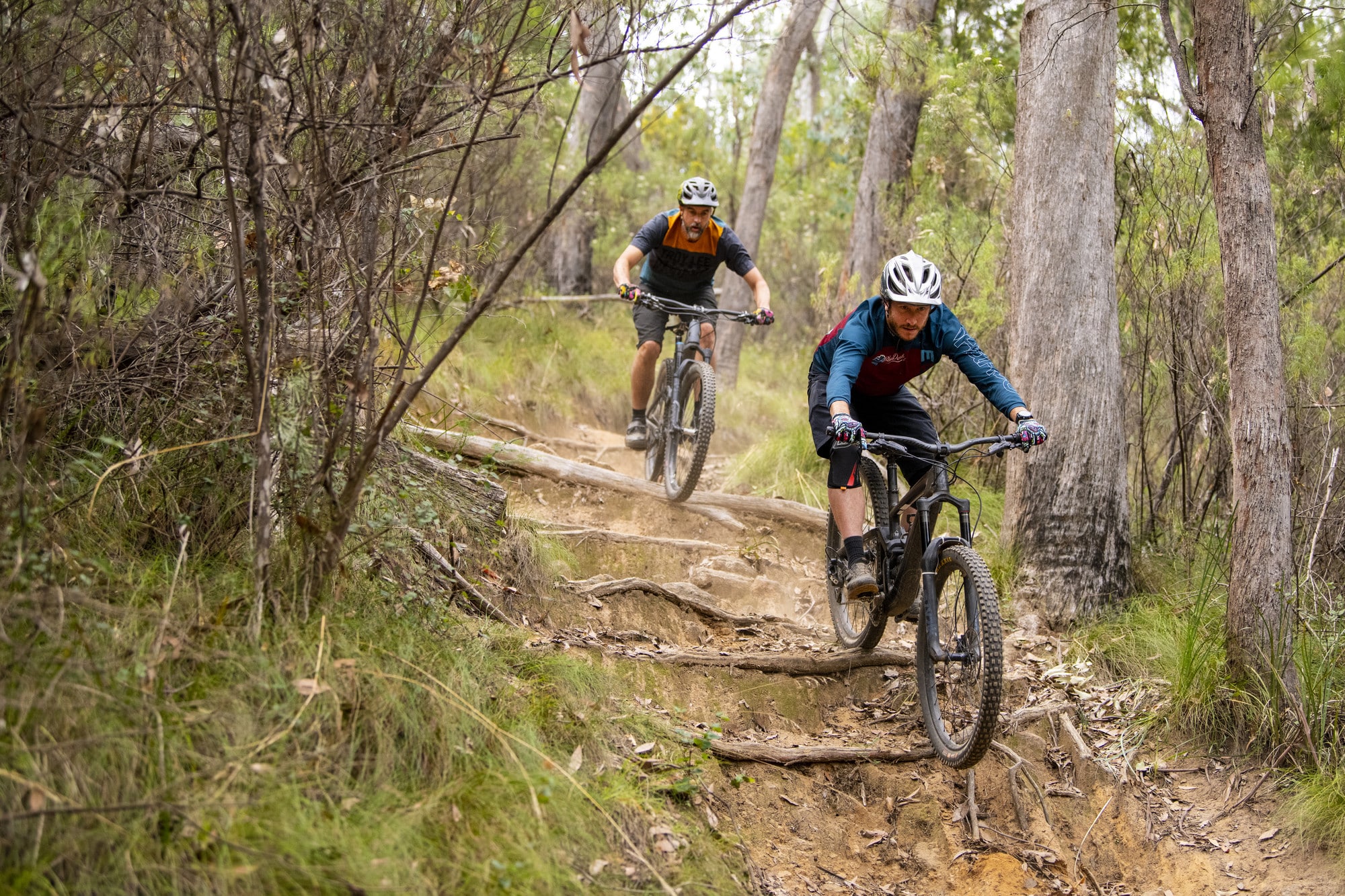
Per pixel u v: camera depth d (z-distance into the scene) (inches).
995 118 293.6
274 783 100.3
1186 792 163.0
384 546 138.8
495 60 122.3
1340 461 194.1
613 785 128.5
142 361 131.1
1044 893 146.0
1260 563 165.0
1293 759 159.3
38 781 88.8
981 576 142.6
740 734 165.0
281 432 123.8
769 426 347.9
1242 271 164.7
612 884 113.7
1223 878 147.5
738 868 131.2
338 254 132.5
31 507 109.5
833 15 265.0
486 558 173.5
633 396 250.2
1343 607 172.9
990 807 158.6
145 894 87.0
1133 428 260.4
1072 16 203.0
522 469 234.8
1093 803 162.4
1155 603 205.2
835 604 193.9
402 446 159.5
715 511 240.5
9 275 119.2
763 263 515.5
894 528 165.5
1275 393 164.2
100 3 122.3
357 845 99.3
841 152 566.3
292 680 112.5
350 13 116.6
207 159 138.4
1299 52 238.5
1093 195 211.8
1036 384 212.4
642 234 223.5
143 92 129.1
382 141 124.3
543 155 361.7
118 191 121.2
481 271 162.4
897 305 151.4
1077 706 179.8
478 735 122.2
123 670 100.7
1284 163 248.5
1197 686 172.4
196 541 128.4
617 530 230.7
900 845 150.9
